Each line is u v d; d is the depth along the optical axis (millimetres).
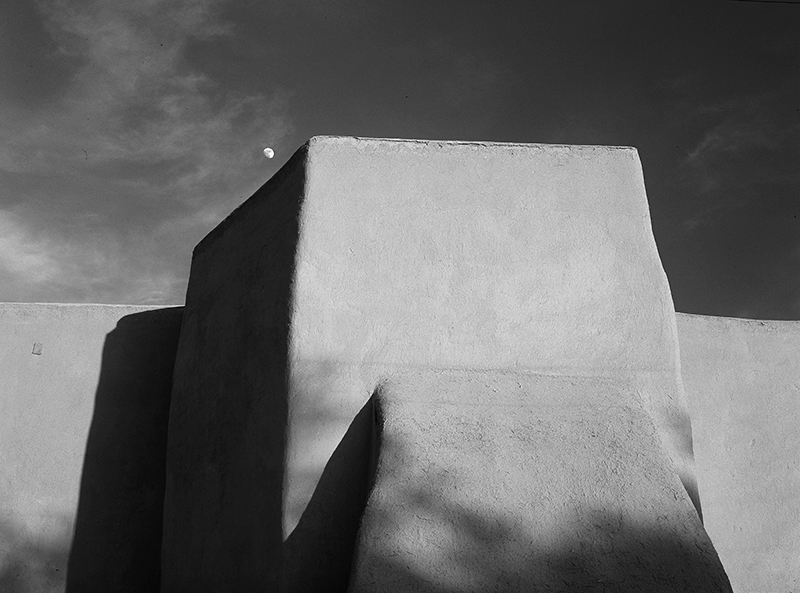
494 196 4332
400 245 4215
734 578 5082
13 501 5320
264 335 4305
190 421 4930
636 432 3738
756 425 5387
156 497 5438
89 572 5254
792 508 5285
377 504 3375
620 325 4227
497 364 4105
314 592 3746
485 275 4211
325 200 4254
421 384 3957
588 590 3186
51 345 5621
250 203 4812
